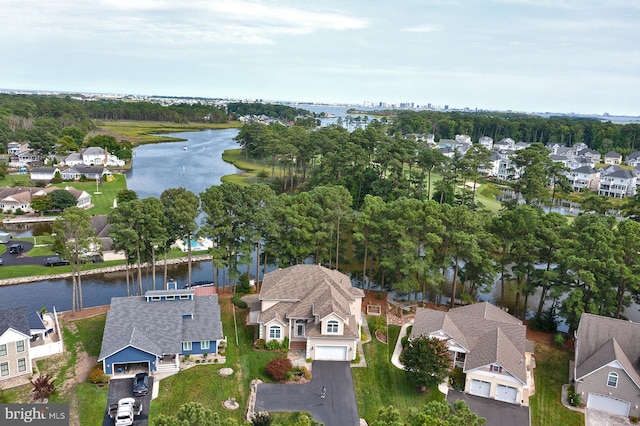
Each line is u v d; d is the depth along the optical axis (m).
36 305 62.31
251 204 62.34
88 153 164.25
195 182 141.50
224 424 27.03
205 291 61.44
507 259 60.31
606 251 51.66
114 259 78.12
